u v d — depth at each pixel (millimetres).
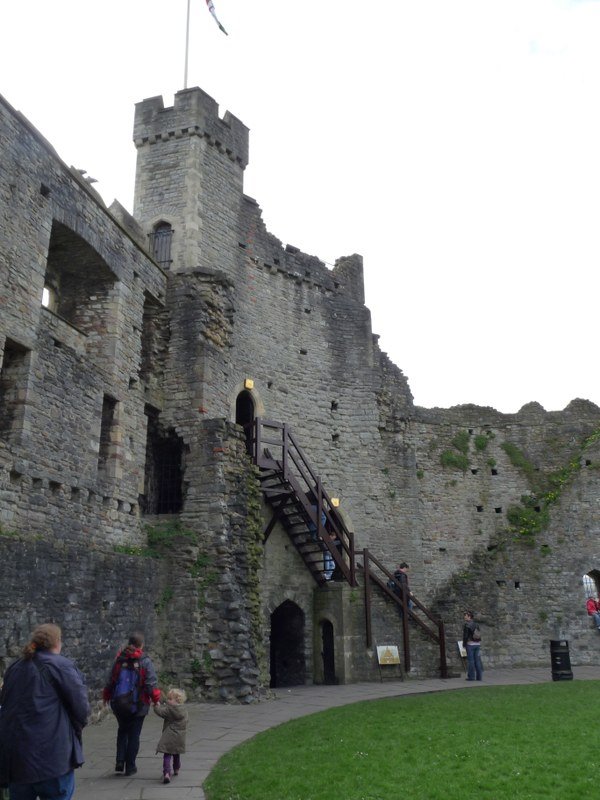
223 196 23203
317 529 19000
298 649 19609
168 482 18062
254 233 24250
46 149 14188
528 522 24656
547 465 27578
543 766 7773
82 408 14273
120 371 16109
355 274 27172
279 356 24016
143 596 14742
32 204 13609
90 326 16219
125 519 15352
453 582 23062
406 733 9734
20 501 12133
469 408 28250
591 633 23297
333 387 25188
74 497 13695
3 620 10672
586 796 6707
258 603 16281
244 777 7582
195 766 8477
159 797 7102
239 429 17516
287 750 8859
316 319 25422
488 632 22531
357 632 18719
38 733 5043
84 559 12953
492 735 9500
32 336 13078
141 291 17547
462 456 27312
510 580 23422
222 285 19391
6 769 5031
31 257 13391
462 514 26594
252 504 17062
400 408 26797
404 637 18828
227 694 14211
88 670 12609
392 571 24531
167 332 18625
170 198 22234
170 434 17703
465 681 17859
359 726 10438
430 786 7035
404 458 26188
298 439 23844
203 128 22781
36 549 11648
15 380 12805
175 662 14914
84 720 5305
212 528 16094
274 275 24625
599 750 8500
